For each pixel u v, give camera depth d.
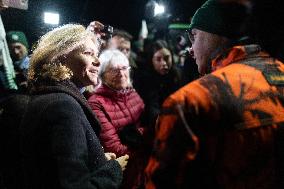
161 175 1.02
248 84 1.08
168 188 1.02
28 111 1.50
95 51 1.74
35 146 1.44
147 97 3.54
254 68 1.13
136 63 4.17
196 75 3.65
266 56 1.20
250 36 1.19
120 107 2.67
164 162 1.02
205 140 1.03
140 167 1.71
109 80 2.66
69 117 1.44
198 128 1.03
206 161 1.04
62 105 1.46
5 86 2.59
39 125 1.44
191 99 1.04
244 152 1.04
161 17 4.57
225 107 1.04
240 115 1.04
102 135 2.49
